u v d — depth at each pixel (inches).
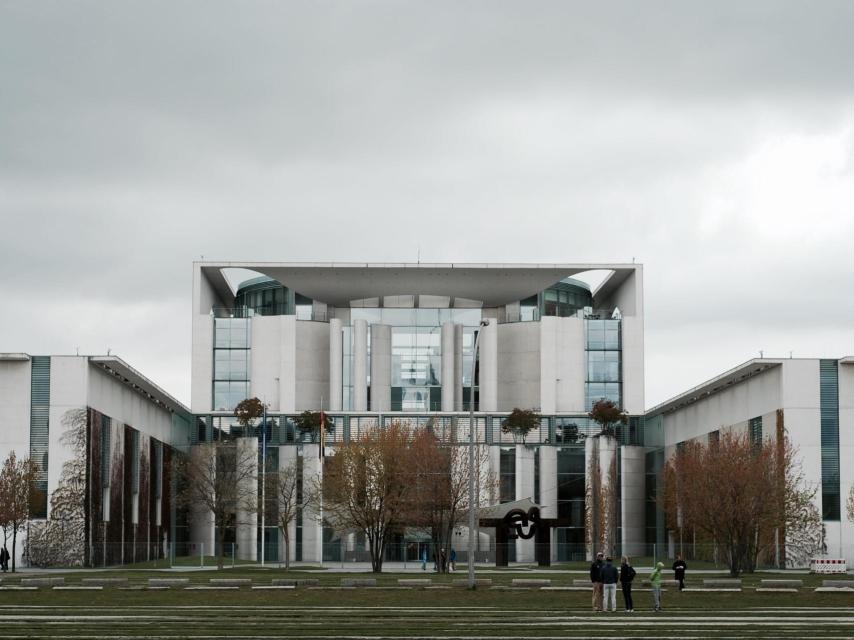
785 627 1573.6
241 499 4722.0
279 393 5561.0
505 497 5103.3
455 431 4753.9
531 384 5659.5
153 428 4857.3
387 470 3772.1
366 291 5634.8
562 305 5876.0
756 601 2145.7
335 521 4387.3
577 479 5167.3
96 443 4008.4
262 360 5585.6
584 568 4060.0
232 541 5078.7
